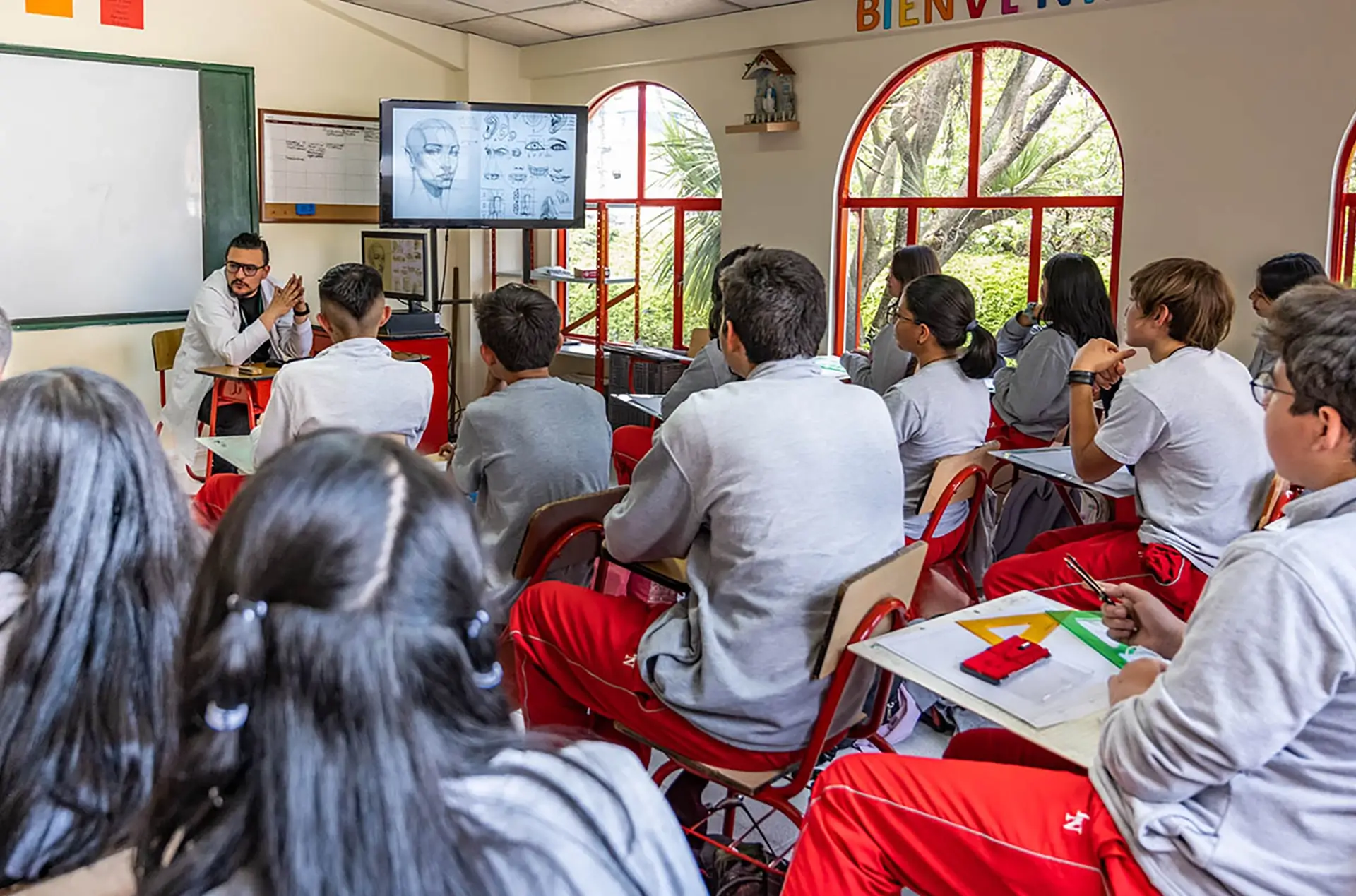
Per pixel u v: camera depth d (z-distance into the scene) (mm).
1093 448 2568
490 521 2568
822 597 1744
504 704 708
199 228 5855
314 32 6152
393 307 6742
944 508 2719
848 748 2211
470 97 6691
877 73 5195
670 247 6531
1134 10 4332
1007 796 1386
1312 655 1103
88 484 1092
